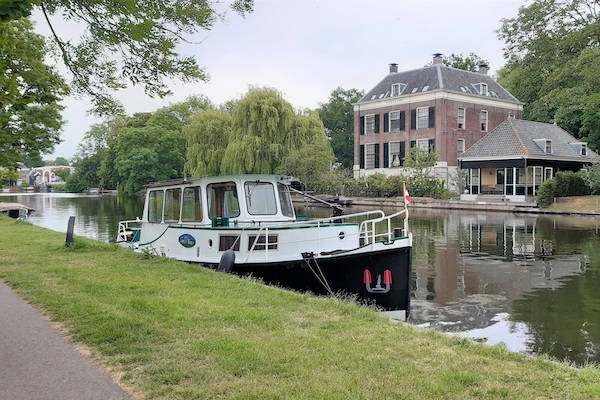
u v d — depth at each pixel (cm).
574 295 1123
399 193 4691
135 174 6181
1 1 334
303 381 432
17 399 405
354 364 471
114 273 928
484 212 3575
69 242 1328
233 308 670
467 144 5028
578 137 4947
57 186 11656
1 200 6469
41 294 761
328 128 7262
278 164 3984
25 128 2198
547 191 3553
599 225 2595
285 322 609
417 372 456
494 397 406
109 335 557
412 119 5122
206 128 4147
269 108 3894
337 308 677
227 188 1139
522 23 5100
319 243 1066
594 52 4178
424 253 1728
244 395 404
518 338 841
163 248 1206
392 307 967
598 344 807
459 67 6731
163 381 436
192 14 761
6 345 535
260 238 1034
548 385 429
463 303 1070
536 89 5338
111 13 732
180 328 581
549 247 1845
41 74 1580
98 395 412
